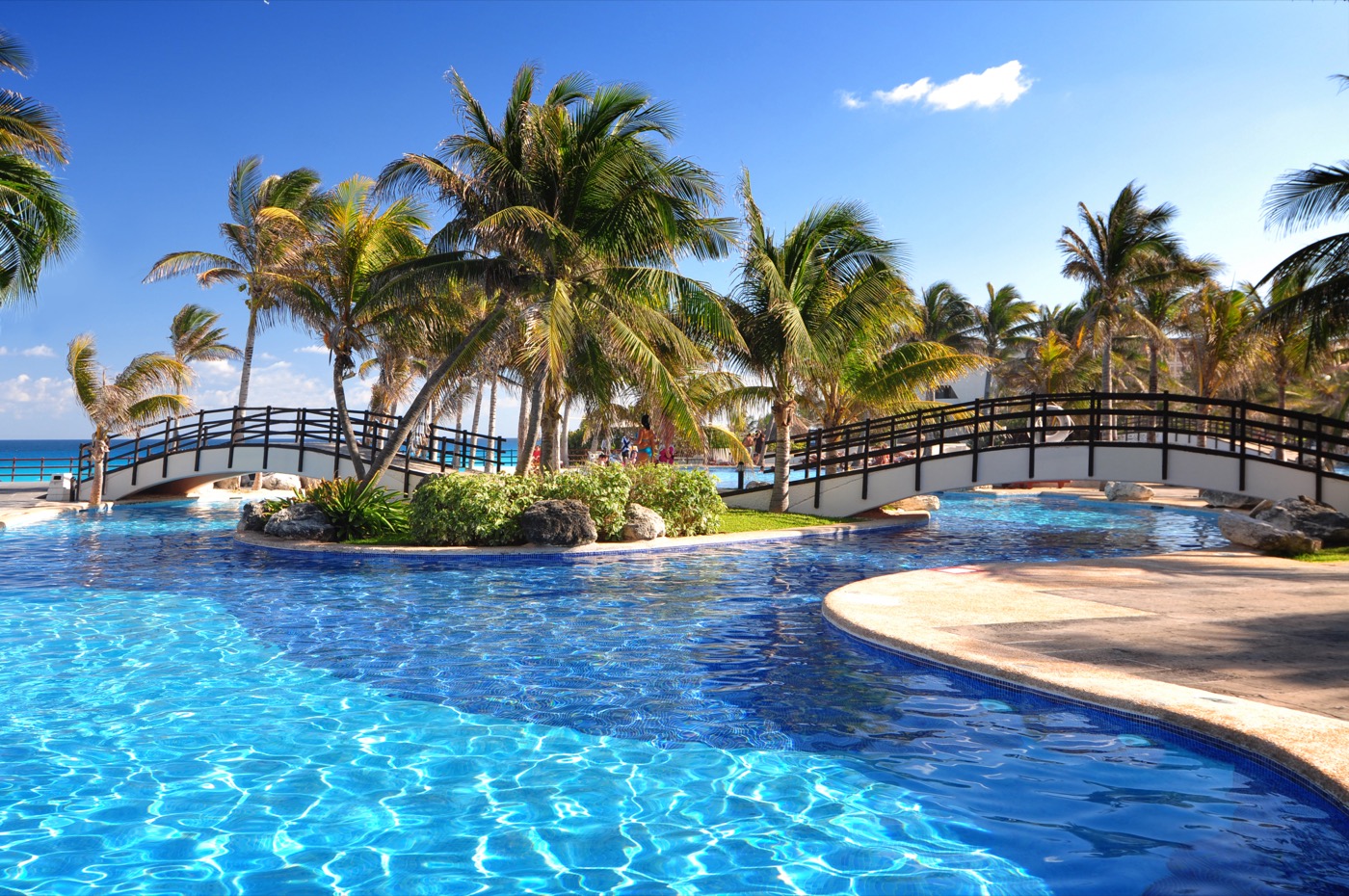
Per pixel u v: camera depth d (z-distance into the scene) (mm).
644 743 5461
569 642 8328
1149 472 19172
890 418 22047
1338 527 14352
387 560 14430
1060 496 34562
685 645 8156
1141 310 38969
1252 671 6020
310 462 25016
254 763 5129
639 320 17688
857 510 21688
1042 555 15648
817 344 20297
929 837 4070
